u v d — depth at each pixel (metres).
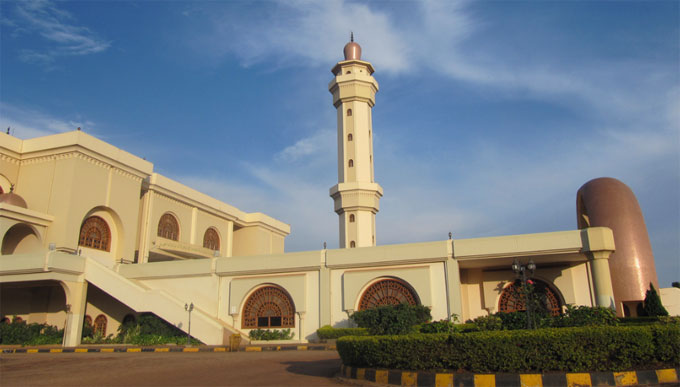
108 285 28.81
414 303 26.61
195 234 41.19
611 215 27.50
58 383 12.62
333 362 16.47
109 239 33.16
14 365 17.09
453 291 25.73
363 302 27.56
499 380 10.16
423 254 26.64
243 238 49.19
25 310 31.47
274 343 27.36
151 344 26.94
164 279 31.02
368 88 39.88
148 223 36.06
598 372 10.06
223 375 13.53
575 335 10.23
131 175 34.53
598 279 24.14
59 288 31.02
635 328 10.42
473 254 25.81
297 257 28.86
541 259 26.11
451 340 10.91
